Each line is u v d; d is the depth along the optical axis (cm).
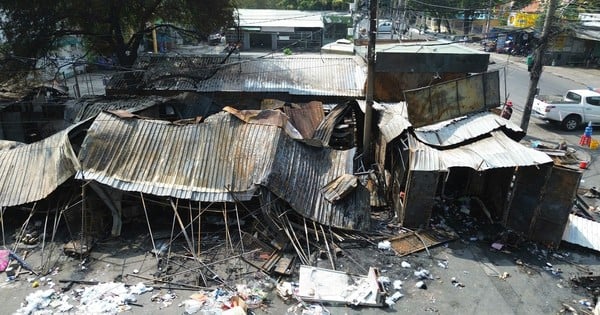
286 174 1151
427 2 4500
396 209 1241
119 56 2216
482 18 4572
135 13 2139
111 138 1184
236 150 1179
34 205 1150
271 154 1155
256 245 1079
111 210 1129
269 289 944
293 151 1223
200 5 2108
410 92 1354
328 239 1102
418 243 1112
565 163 1631
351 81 2117
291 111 1595
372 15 1335
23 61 1847
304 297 902
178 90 2053
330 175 1235
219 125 1234
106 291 927
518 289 955
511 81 3005
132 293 923
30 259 1042
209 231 1140
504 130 1290
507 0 4134
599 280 970
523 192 1098
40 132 1803
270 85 2073
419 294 935
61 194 1184
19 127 1789
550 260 1062
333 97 2038
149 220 1175
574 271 1020
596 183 1512
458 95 1386
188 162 1161
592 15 3095
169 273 991
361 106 1620
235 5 2308
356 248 1084
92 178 1098
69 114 1736
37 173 1202
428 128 1372
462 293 941
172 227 1098
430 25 5788
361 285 937
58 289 942
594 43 3688
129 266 1018
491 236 1157
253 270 999
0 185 1185
